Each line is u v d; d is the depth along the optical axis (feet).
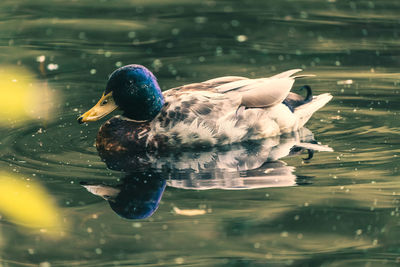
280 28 63.72
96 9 70.90
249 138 39.24
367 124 41.09
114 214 27.53
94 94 46.83
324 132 40.11
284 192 29.84
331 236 24.95
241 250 23.76
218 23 65.41
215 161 35.37
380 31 61.87
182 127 37.83
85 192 30.14
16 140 38.45
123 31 62.80
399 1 73.15
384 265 22.36
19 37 60.08
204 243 24.49
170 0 74.64
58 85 48.14
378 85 48.37
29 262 22.54
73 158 35.83
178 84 48.80
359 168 33.12
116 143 37.70
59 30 62.69
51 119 42.14
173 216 27.27
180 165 34.73
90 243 24.49
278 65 53.36
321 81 49.60
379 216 26.76
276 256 23.17
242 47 58.23
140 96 38.68
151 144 37.76
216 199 29.14
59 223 26.40
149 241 24.67
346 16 67.31
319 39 60.18
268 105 39.78
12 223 26.23
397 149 36.11
